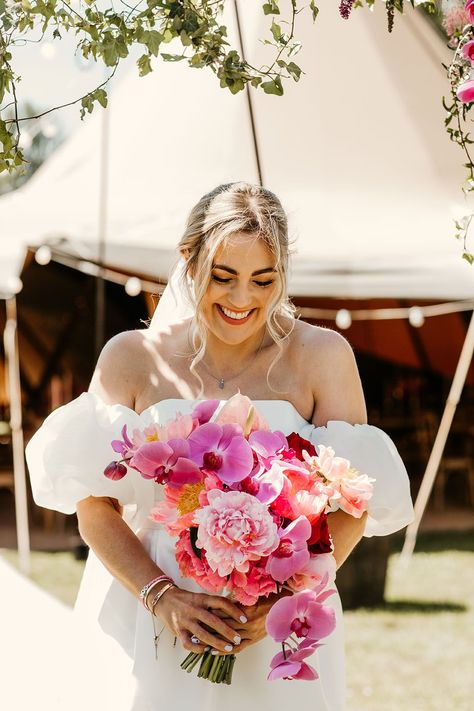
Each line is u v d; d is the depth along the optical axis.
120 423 2.01
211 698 1.94
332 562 1.73
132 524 2.11
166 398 2.11
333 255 6.55
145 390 2.12
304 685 1.96
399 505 2.03
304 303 8.95
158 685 1.95
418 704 4.39
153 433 1.80
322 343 2.13
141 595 1.88
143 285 6.86
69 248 6.65
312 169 6.89
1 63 2.00
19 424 8.10
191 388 2.11
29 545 8.55
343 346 2.14
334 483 1.76
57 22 1.99
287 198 6.73
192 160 7.04
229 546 1.66
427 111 7.08
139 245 6.58
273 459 1.76
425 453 10.66
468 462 10.65
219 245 1.90
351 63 7.03
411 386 11.38
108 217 6.85
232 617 1.78
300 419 2.10
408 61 7.16
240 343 2.10
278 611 1.65
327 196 6.80
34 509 9.99
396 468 2.03
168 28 2.04
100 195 7.05
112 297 10.43
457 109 2.09
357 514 1.78
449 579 7.20
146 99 7.54
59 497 2.00
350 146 6.99
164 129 7.25
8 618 4.07
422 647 5.41
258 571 1.69
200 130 7.11
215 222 1.91
